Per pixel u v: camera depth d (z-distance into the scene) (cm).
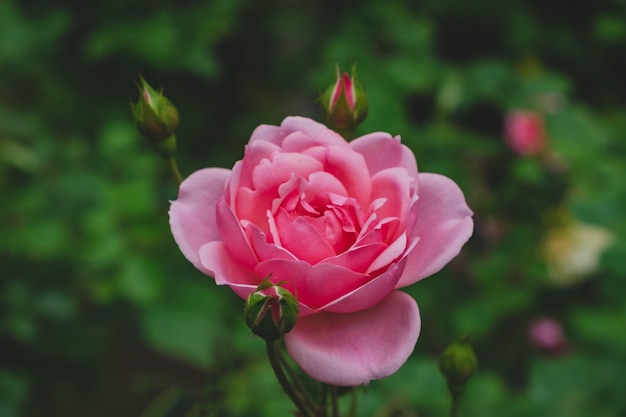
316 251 40
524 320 110
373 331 40
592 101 145
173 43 114
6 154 96
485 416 61
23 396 81
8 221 90
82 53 124
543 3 144
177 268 91
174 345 81
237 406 60
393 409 57
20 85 120
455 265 101
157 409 60
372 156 43
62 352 95
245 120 146
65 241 88
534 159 99
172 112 49
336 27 133
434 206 42
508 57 143
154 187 104
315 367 40
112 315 100
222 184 43
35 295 88
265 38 149
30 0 122
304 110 150
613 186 74
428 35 101
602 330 71
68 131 122
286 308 39
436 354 98
